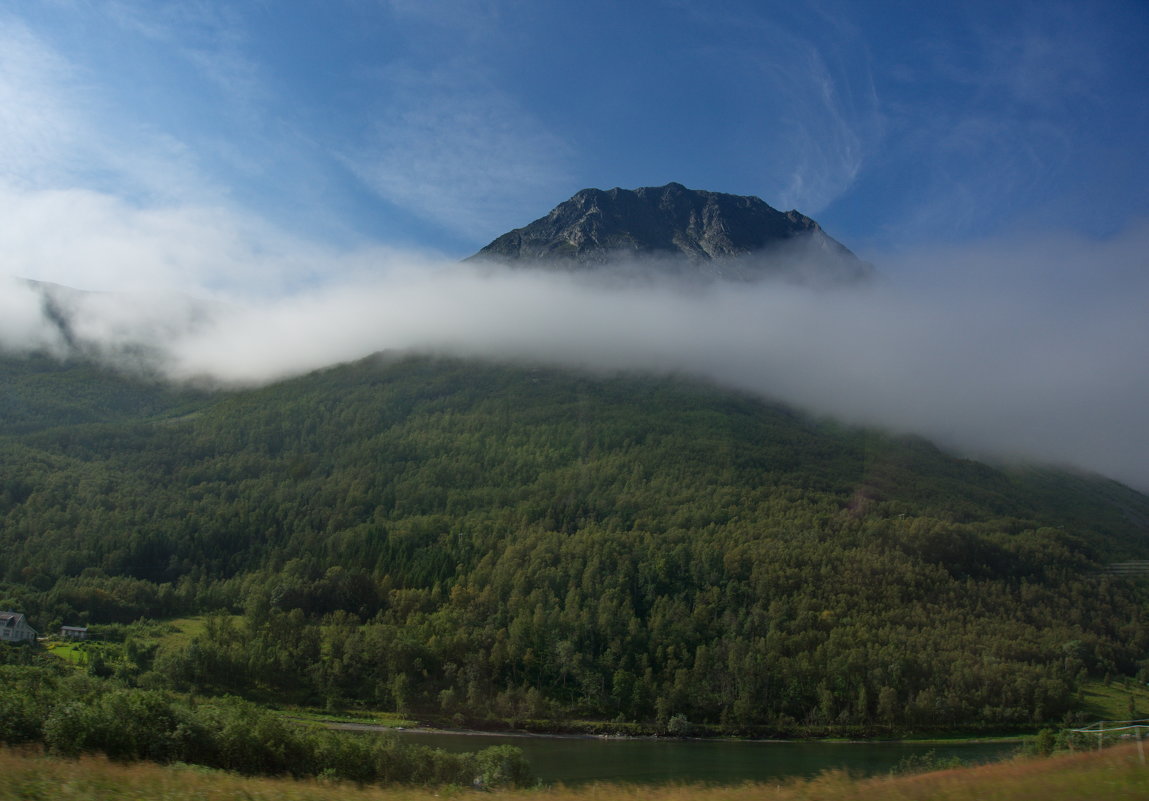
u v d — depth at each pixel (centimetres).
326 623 12888
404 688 10788
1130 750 2689
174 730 4478
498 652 11706
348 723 10125
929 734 10519
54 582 13788
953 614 13662
